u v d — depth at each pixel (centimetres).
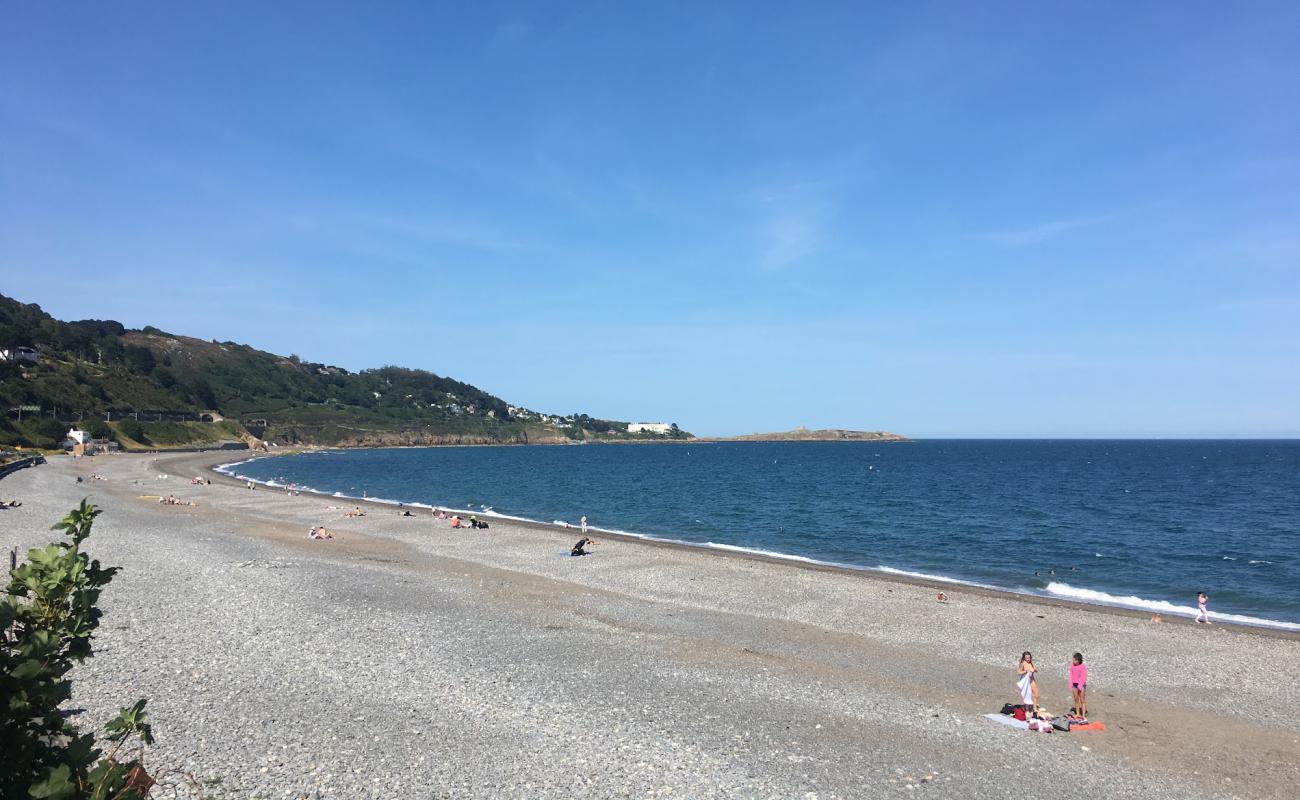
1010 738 1478
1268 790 1284
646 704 1579
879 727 1507
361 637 1984
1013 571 3578
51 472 7869
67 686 472
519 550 3725
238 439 16725
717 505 6631
